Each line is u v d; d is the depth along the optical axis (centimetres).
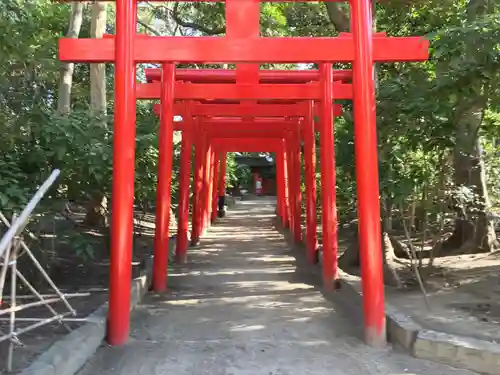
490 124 705
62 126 627
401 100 638
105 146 668
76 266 841
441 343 422
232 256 1095
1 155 607
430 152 664
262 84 796
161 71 816
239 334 514
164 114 764
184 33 1658
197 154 1307
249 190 4088
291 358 439
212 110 1029
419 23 900
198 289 754
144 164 867
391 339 480
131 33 487
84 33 1393
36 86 662
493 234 895
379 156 643
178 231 1027
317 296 698
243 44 488
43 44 654
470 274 717
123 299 483
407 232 629
